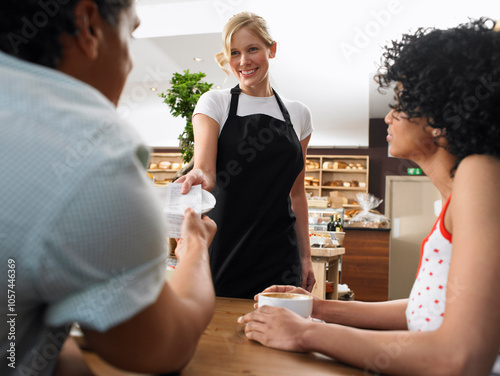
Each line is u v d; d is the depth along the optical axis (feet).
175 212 2.95
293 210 6.37
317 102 24.81
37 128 1.26
